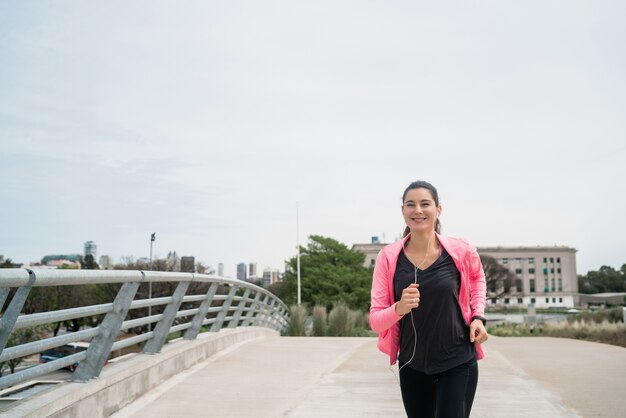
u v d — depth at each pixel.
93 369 5.22
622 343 16.20
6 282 3.38
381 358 10.26
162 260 40.22
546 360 10.25
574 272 132.00
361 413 5.89
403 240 3.30
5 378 3.77
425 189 3.23
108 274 4.81
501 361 10.05
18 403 4.16
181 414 5.76
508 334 28.53
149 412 5.83
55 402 4.29
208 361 9.52
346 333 22.77
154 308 35.72
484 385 7.54
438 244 3.26
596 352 11.70
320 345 12.70
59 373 26.81
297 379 7.92
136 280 5.55
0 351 3.66
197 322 9.30
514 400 6.56
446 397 3.12
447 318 3.15
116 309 5.38
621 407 6.19
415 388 3.30
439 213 3.35
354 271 56.38
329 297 52.69
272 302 19.31
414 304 2.92
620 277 178.12
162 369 7.23
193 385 7.36
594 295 141.75
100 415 5.19
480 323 3.14
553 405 6.29
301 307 24.11
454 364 3.15
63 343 4.50
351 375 8.30
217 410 5.96
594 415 5.82
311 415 5.79
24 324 3.80
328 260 57.44
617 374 8.54
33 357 44.59
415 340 3.19
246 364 9.30
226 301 11.30
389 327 3.25
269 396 6.71
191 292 36.81
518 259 132.75
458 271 3.19
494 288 102.38
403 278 3.22
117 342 5.85
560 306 130.62
